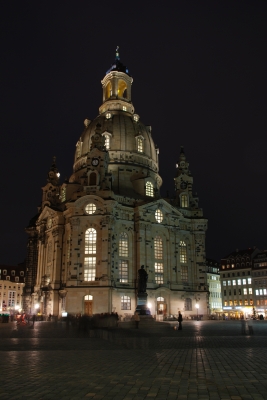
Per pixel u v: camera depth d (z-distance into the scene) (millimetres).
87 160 94562
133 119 115188
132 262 90562
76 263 85938
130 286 88438
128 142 107938
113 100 120438
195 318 95000
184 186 110312
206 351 23156
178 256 98312
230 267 147875
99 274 84312
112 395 11461
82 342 31969
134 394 11578
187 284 99438
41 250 104500
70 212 91938
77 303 83000
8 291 148375
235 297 143625
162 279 94312
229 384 12984
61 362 18359
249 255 144000
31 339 35469
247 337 36094
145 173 106438
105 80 128625
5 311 134500
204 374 14859
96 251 86250
